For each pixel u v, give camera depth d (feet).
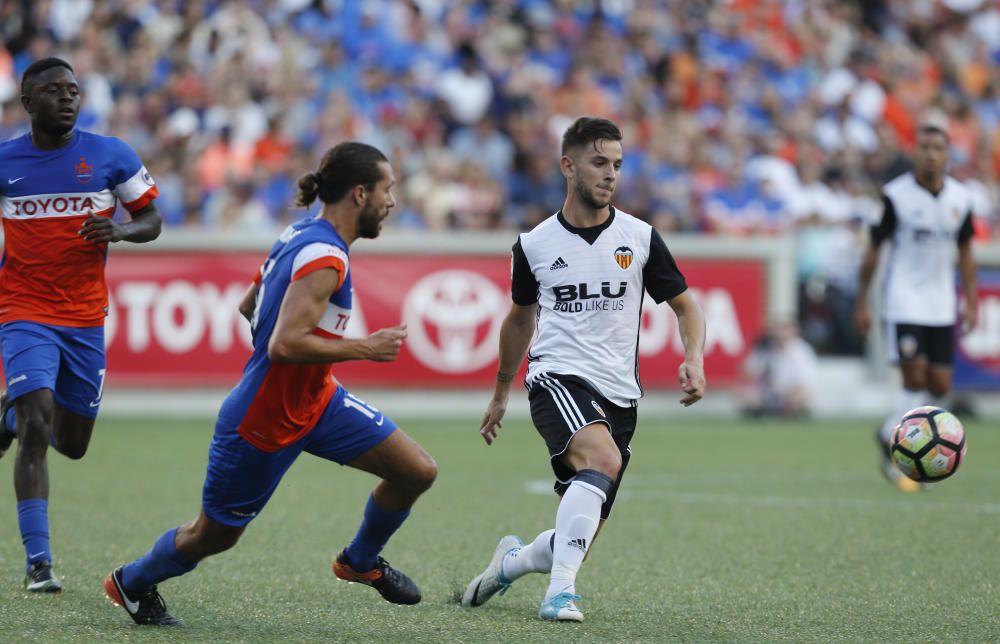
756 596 69.51
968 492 115.44
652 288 65.26
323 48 233.14
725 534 91.76
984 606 66.80
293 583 72.02
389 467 59.93
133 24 227.81
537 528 93.86
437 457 140.36
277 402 56.18
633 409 65.26
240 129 216.13
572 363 64.13
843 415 199.52
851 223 221.87
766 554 83.51
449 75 235.81
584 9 256.11
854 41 274.57
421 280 183.21
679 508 104.73
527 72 237.86
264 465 57.11
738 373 191.31
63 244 72.95
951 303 120.26
